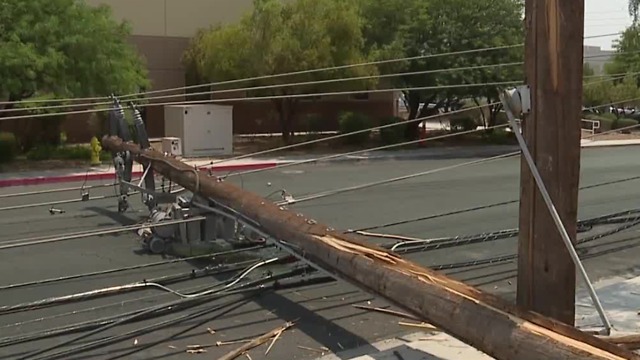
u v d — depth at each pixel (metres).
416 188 18.95
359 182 20.11
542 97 5.35
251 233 10.70
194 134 27.27
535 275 5.52
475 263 10.34
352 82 28.67
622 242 12.14
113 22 24.30
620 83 44.47
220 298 8.76
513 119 5.42
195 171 10.90
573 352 4.48
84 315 8.14
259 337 7.43
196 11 34.19
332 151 29.59
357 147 31.25
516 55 31.11
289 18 28.81
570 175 5.39
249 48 28.77
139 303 8.58
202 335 7.54
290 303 8.59
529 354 4.71
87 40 22.05
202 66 30.70
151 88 31.05
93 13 23.52
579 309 8.16
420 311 5.71
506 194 17.78
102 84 22.66
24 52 20.70
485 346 5.08
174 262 10.41
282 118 31.48
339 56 28.67
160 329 7.72
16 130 25.92
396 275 6.04
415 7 31.22
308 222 7.77
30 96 22.56
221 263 10.38
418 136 33.19
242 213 9.02
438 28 30.88
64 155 25.66
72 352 7.04
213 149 27.67
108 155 24.92
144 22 32.94
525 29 5.48
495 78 30.94
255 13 29.00
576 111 5.36
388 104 38.53
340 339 7.37
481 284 9.65
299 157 27.33
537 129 5.39
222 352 7.06
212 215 10.62
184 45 33.97
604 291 8.99
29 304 7.95
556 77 5.30
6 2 21.36
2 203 16.47
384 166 24.88
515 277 9.99
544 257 5.46
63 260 10.76
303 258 7.56
